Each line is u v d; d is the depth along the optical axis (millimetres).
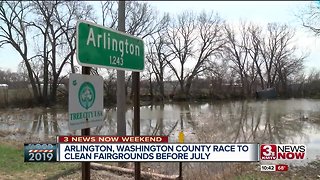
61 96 53562
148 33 60656
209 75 72750
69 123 4371
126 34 5688
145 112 42062
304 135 22125
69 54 52938
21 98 50188
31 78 51156
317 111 40469
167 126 27766
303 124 28406
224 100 71625
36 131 25703
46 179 8586
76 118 4512
